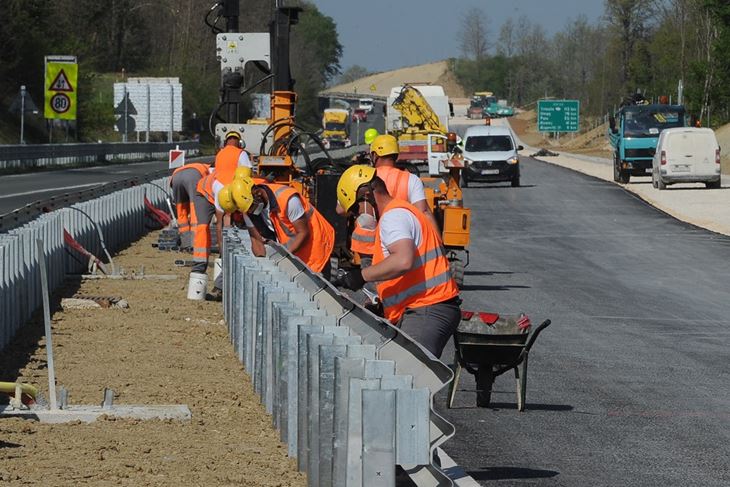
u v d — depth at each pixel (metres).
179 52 148.75
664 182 70.06
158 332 21.50
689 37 141.88
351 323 12.30
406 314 12.95
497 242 43.69
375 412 9.01
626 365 19.44
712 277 33.09
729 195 65.44
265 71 30.91
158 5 151.50
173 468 12.11
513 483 12.09
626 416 15.47
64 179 62.16
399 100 77.38
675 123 76.56
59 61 72.00
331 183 24.47
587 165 112.06
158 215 43.75
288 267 17.06
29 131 96.31
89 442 13.20
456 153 30.50
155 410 14.74
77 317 22.86
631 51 180.62
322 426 10.23
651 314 25.81
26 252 21.95
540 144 195.50
